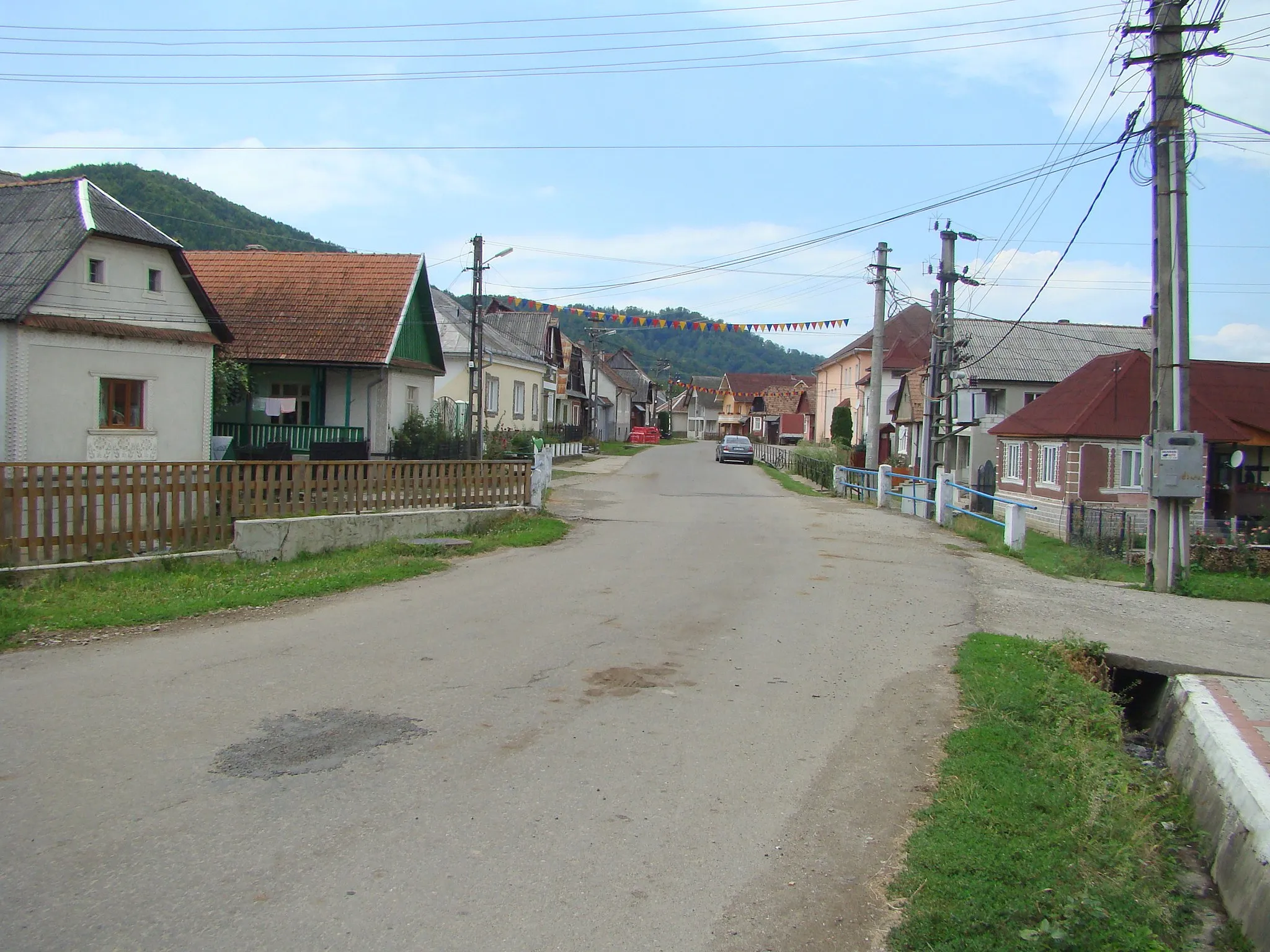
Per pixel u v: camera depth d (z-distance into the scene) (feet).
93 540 34.76
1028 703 22.15
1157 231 45.27
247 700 20.66
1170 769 21.22
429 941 11.51
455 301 140.87
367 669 23.44
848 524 64.03
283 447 71.20
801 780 17.20
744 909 12.66
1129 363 76.18
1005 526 57.47
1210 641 31.53
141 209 124.98
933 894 12.94
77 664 23.36
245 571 36.94
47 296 51.16
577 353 202.59
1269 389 77.87
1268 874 13.52
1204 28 42.91
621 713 20.65
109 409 55.16
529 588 35.17
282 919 11.88
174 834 14.11
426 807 15.38
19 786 15.72
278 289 85.61
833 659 26.00
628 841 14.48
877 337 89.04
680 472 121.70
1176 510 45.60
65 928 11.51
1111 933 12.21
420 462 48.39
